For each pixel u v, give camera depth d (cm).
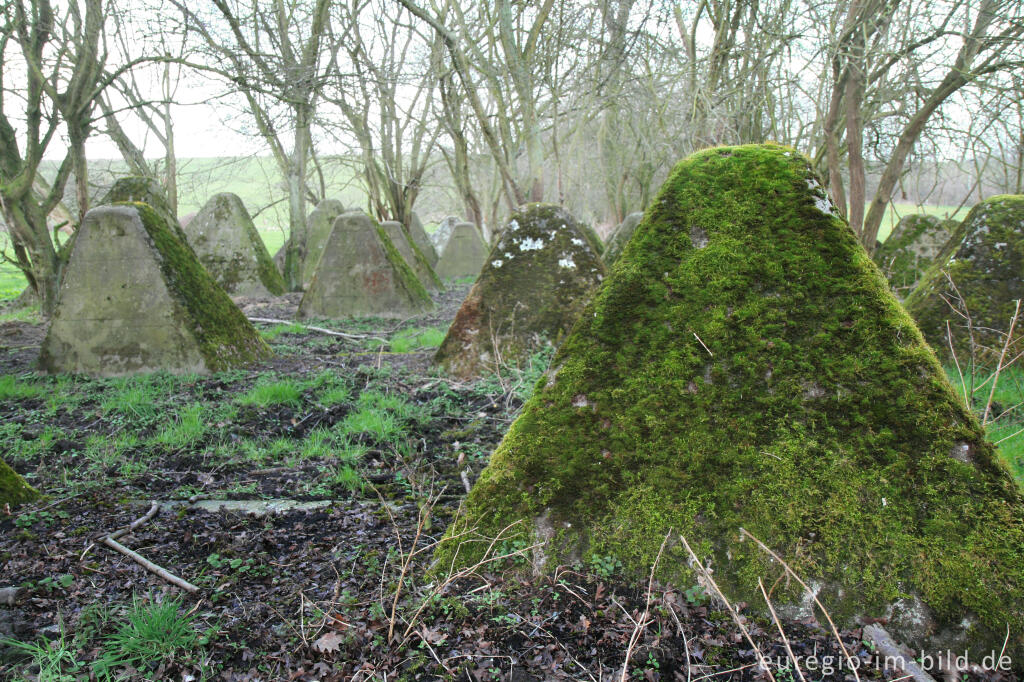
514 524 269
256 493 400
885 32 809
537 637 236
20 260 1170
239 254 1466
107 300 689
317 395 606
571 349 294
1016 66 746
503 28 1294
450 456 462
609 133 2223
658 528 254
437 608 255
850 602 229
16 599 270
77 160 1087
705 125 1124
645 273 294
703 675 214
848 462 246
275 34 1506
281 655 241
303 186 1598
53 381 670
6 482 363
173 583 288
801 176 291
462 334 698
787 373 264
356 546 319
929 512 233
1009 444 436
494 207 2447
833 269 274
